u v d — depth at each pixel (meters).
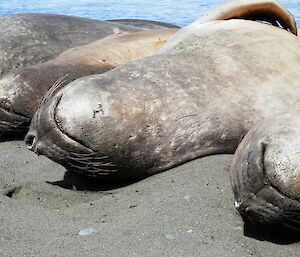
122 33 9.12
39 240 4.27
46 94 6.97
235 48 6.19
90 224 4.57
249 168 4.27
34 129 5.55
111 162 5.47
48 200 5.36
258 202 4.23
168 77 5.83
